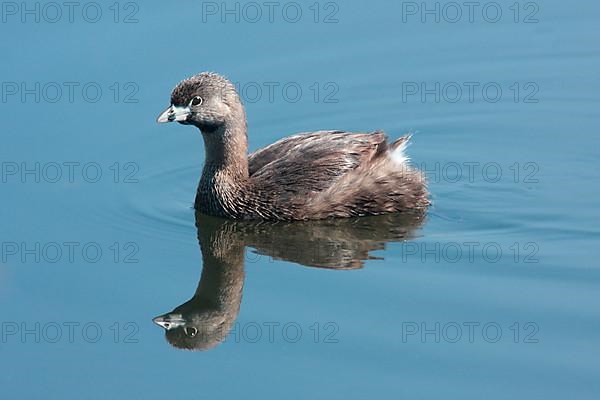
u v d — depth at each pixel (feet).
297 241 57.26
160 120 57.93
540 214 58.80
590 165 63.77
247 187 58.23
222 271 55.11
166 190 62.64
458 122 68.64
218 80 57.82
